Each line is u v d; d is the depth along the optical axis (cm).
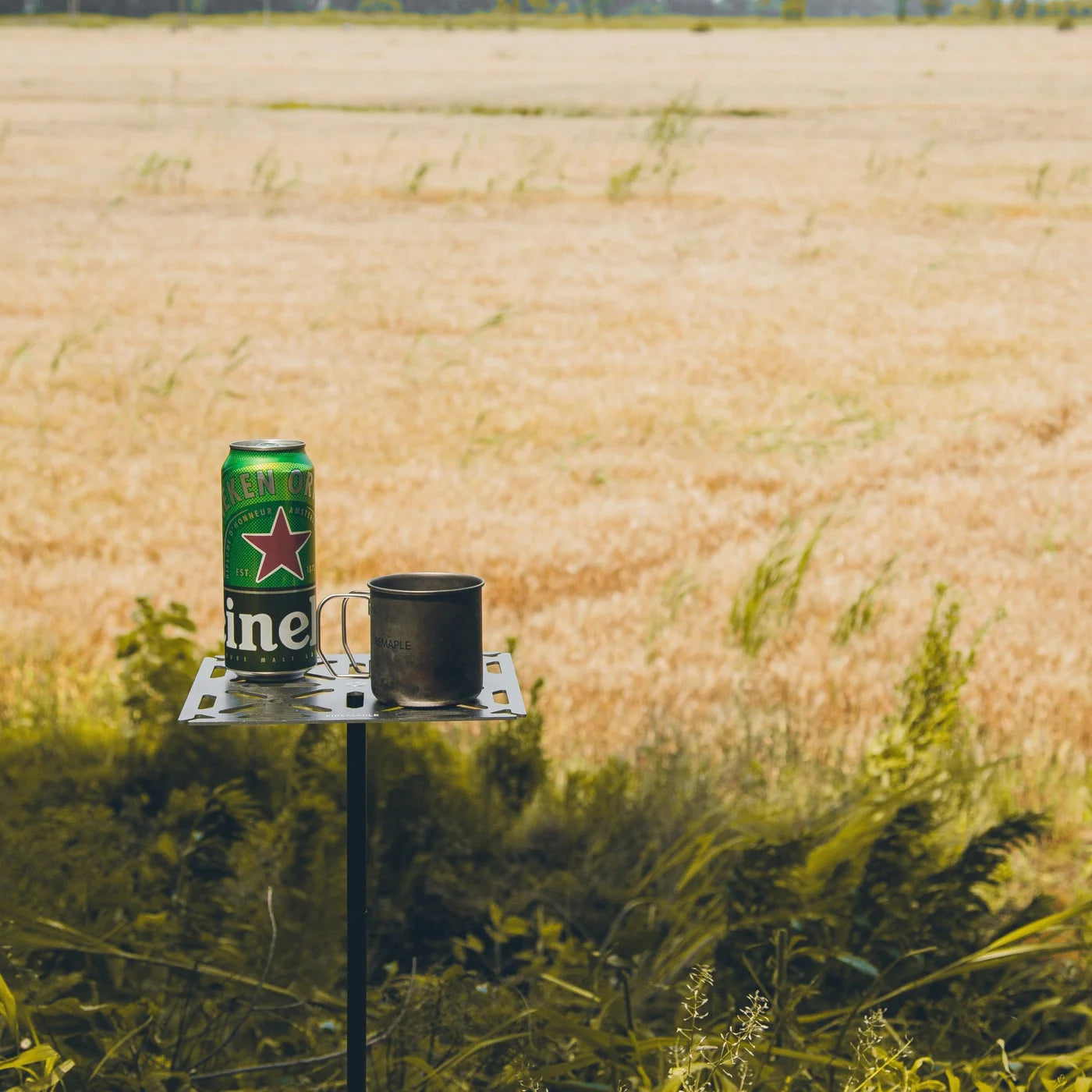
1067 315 2841
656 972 660
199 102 7444
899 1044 534
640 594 1388
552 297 3014
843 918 624
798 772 892
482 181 4612
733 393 2294
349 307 2902
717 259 3422
